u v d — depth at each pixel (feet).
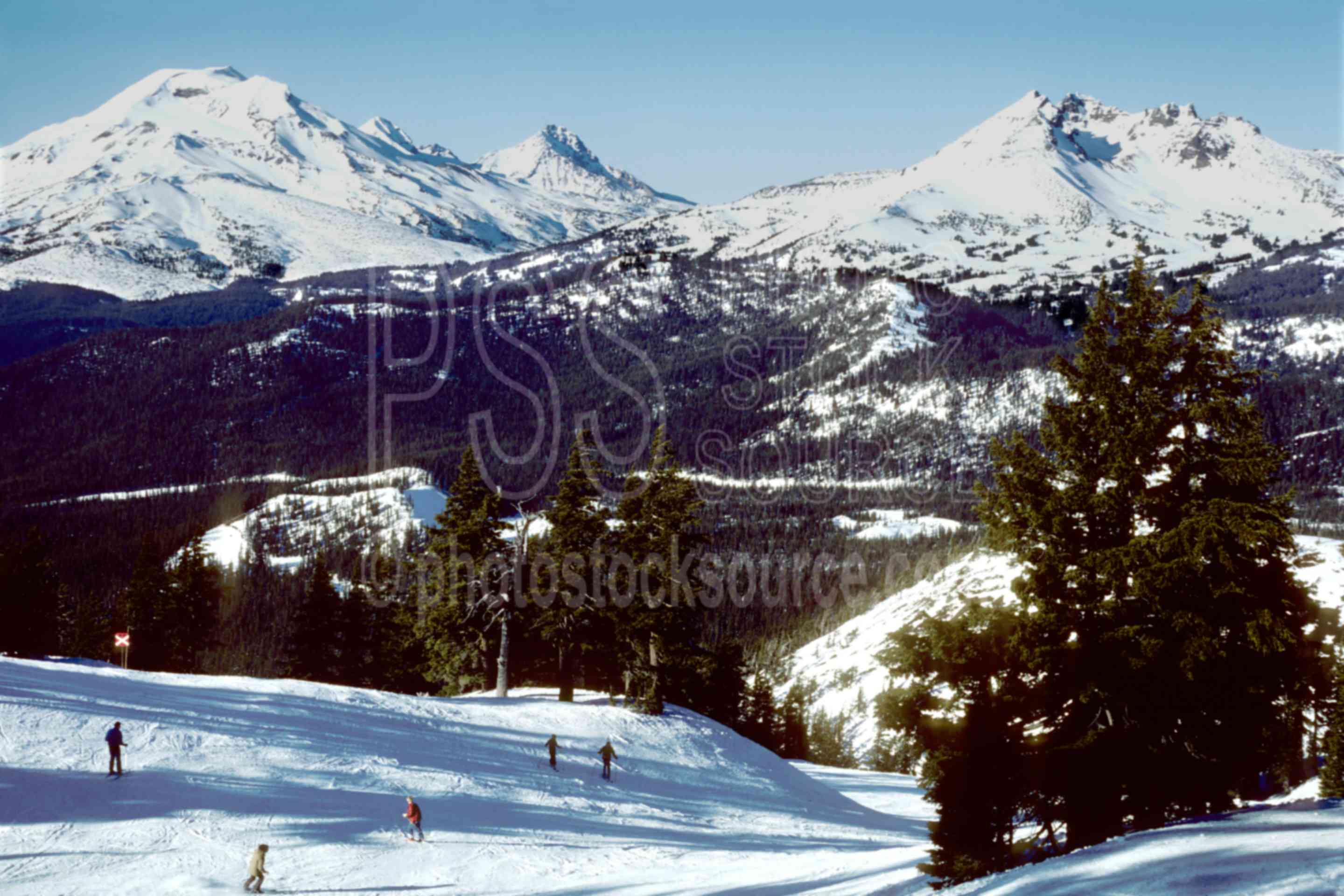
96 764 107.76
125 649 274.16
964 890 42.96
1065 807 57.82
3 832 87.97
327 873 85.25
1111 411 63.98
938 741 59.26
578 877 88.07
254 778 110.93
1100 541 63.16
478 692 209.46
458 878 86.12
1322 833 38.73
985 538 66.74
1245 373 62.59
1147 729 57.26
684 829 116.37
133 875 81.15
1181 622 56.44
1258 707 56.65
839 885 69.15
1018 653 59.57
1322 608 58.90
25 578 254.06
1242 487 60.59
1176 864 37.55
